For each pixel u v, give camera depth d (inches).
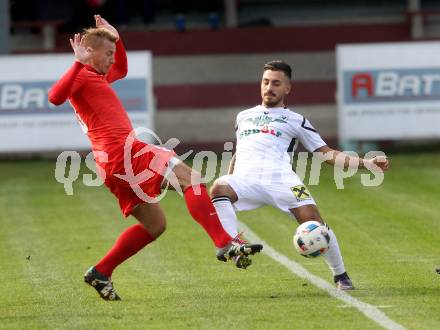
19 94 2325.3
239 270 1159.0
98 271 983.6
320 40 2997.0
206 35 2974.9
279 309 925.2
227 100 2832.2
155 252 1302.9
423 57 2374.5
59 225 1565.0
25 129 2325.3
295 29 2994.6
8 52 2598.4
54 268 1206.3
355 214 1603.1
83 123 973.2
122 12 3120.1
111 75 1040.8
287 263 1194.6
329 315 893.2
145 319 896.9
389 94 2378.2
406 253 1257.4
